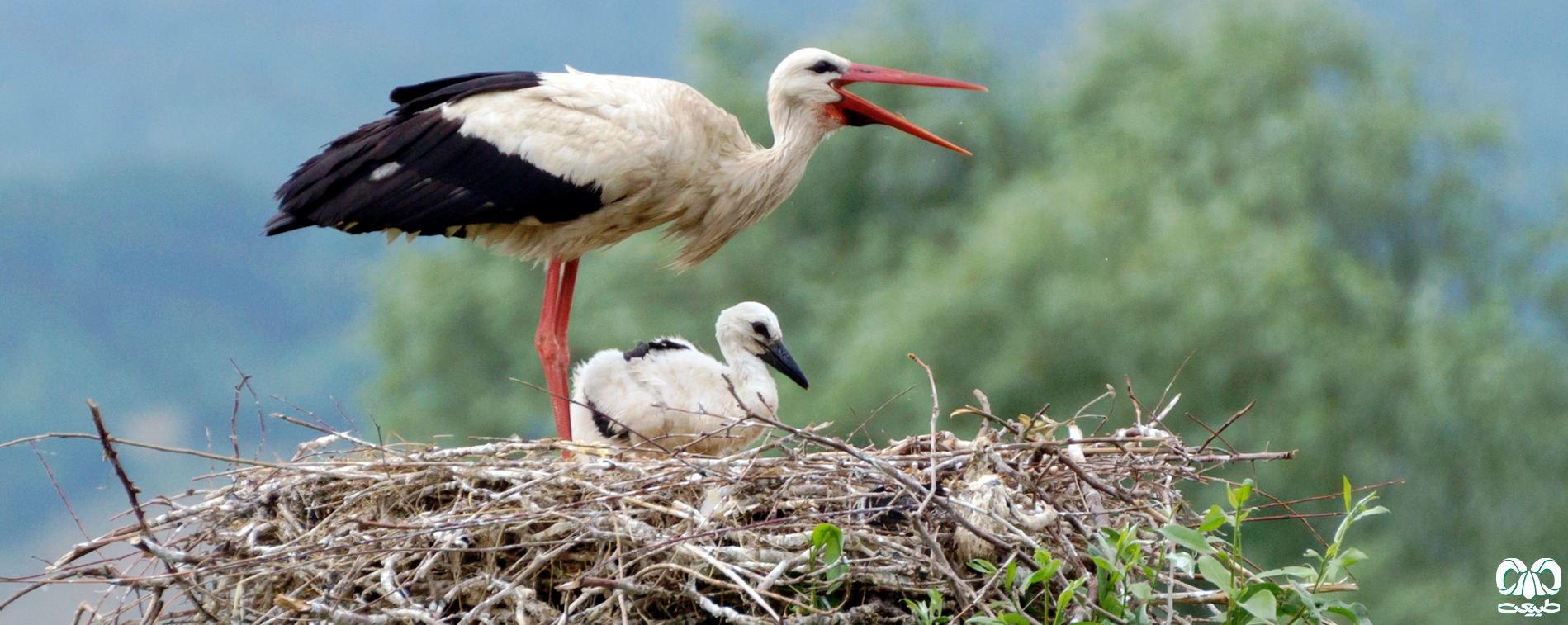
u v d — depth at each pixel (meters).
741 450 8.19
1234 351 16.39
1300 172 18.73
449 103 8.35
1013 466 5.92
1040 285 17.19
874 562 5.70
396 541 5.63
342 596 5.58
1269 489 16.27
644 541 5.60
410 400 23.33
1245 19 20.94
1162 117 20.00
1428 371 16.42
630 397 7.84
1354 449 16.48
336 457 6.76
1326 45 20.41
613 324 21.08
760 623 5.33
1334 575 5.36
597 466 6.02
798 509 5.88
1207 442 6.27
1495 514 16.47
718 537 5.65
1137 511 5.86
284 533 5.99
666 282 22.25
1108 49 23.09
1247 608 5.10
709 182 8.56
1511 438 16.33
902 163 24.02
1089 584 5.52
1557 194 19.70
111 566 5.49
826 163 24.19
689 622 5.62
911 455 6.04
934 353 17.27
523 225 8.51
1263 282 16.19
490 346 23.47
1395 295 18.33
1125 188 18.50
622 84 8.44
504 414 22.42
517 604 5.47
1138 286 16.59
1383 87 20.30
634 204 8.43
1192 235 17.06
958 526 5.69
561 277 8.89
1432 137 19.66
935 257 19.95
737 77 25.41
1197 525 6.32
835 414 17.34
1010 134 25.06
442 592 5.65
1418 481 16.64
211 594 5.58
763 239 22.88
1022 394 17.02
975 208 23.11
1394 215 19.84
